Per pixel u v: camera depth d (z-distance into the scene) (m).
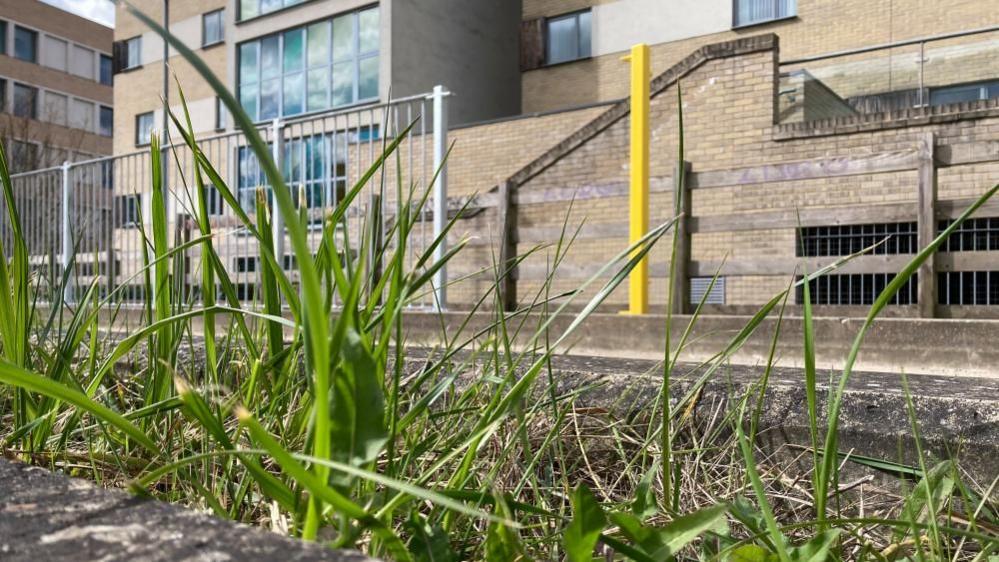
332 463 0.53
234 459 1.18
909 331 2.85
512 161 12.99
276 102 19.94
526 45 18.00
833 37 14.72
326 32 19.05
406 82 17.98
